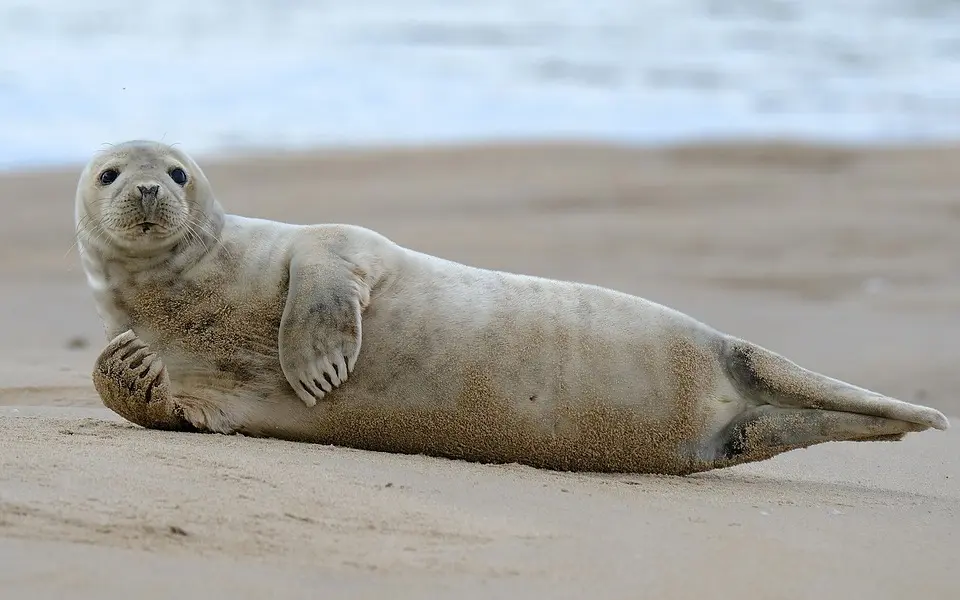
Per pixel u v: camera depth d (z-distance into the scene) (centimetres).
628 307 2044
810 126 7856
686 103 8419
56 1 11131
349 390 1983
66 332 3797
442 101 8306
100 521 1415
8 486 1509
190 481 1568
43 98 7606
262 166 6438
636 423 2002
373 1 11869
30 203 5703
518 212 5731
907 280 4794
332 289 1952
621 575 1359
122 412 1977
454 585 1301
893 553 1509
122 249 2027
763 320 4144
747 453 2042
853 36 10619
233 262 2044
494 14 11362
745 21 11238
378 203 5788
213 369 2027
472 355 1980
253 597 1230
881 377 3444
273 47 9719
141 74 8525
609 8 11744
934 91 8838
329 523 1462
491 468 1881
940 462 2247
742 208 5909
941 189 6253
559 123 7838
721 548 1471
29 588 1217
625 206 5938
